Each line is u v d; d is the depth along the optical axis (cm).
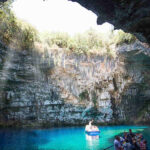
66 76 2441
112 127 2308
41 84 2297
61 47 2388
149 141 1305
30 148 1176
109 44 2478
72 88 2467
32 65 2172
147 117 2675
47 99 2330
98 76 2531
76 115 2472
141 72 2567
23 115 2220
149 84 2647
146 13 643
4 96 2081
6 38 1845
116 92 2633
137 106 2762
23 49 2048
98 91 2583
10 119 2158
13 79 2084
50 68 2330
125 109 2702
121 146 780
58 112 2391
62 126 2372
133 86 2662
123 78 2608
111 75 2541
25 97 2216
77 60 2464
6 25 1822
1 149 1151
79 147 1196
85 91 2531
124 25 780
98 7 755
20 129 2016
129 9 661
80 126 2405
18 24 1967
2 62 1892
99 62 2516
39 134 1764
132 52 2181
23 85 2192
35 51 2162
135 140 854
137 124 2602
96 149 1133
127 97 2702
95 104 2552
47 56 2264
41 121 2288
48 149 1148
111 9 734
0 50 1819
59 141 1423
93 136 1644
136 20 698
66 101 2430
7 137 1566
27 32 2058
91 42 2508
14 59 2002
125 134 953
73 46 2431
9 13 1812
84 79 2500
